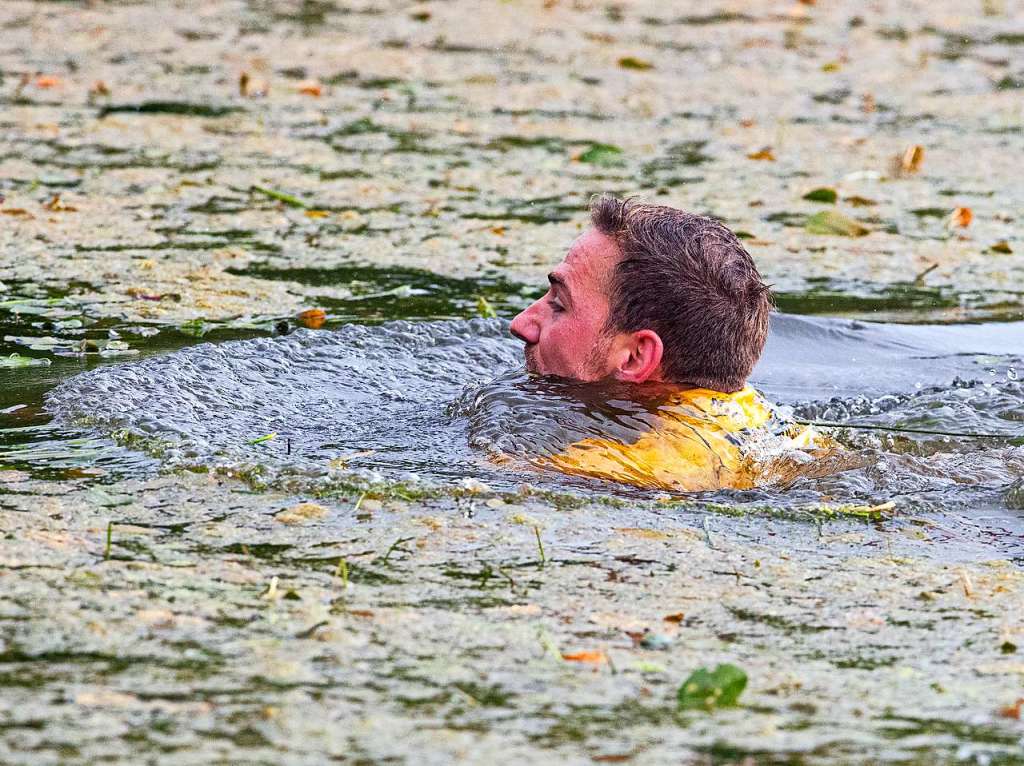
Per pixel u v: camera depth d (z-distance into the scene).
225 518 11.03
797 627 9.70
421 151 27.83
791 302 19.94
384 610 9.59
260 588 9.81
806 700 8.68
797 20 44.50
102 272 19.48
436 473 12.15
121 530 10.69
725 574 10.51
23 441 12.60
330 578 10.05
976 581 10.58
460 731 8.09
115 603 9.46
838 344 17.89
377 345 16.00
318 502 11.46
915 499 12.27
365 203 24.03
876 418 14.79
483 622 9.49
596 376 13.62
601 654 9.10
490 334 16.83
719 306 13.38
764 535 11.34
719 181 26.66
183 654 8.84
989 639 9.64
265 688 8.47
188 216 22.66
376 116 30.50
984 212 25.38
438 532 10.95
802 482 12.64
